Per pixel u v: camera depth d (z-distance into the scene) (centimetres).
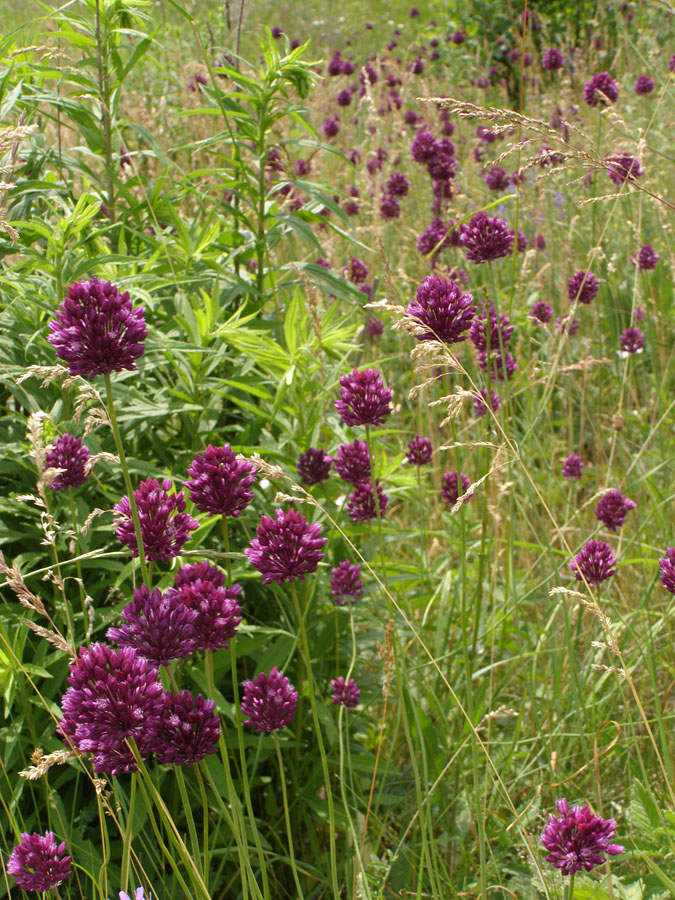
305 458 271
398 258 610
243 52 711
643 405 506
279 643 268
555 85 811
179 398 294
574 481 369
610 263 393
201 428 305
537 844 248
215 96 323
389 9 1396
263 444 303
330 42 1130
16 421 282
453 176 452
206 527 265
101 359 160
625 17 917
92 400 202
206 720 164
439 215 461
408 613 320
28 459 267
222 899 257
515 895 226
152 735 158
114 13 327
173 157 488
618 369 499
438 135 680
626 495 374
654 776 283
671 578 212
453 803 262
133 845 247
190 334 283
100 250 322
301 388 293
